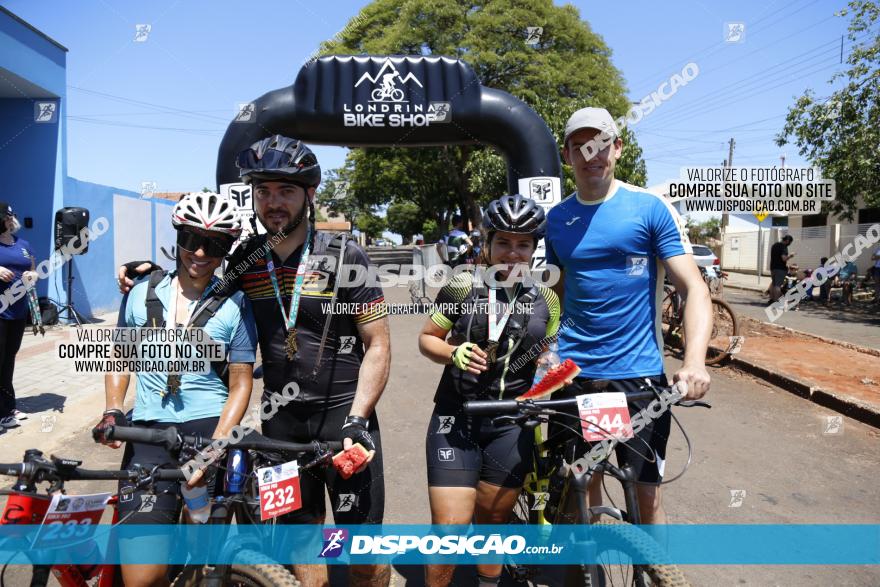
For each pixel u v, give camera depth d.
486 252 2.46
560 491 2.44
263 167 2.09
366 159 20.88
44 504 1.84
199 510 1.97
